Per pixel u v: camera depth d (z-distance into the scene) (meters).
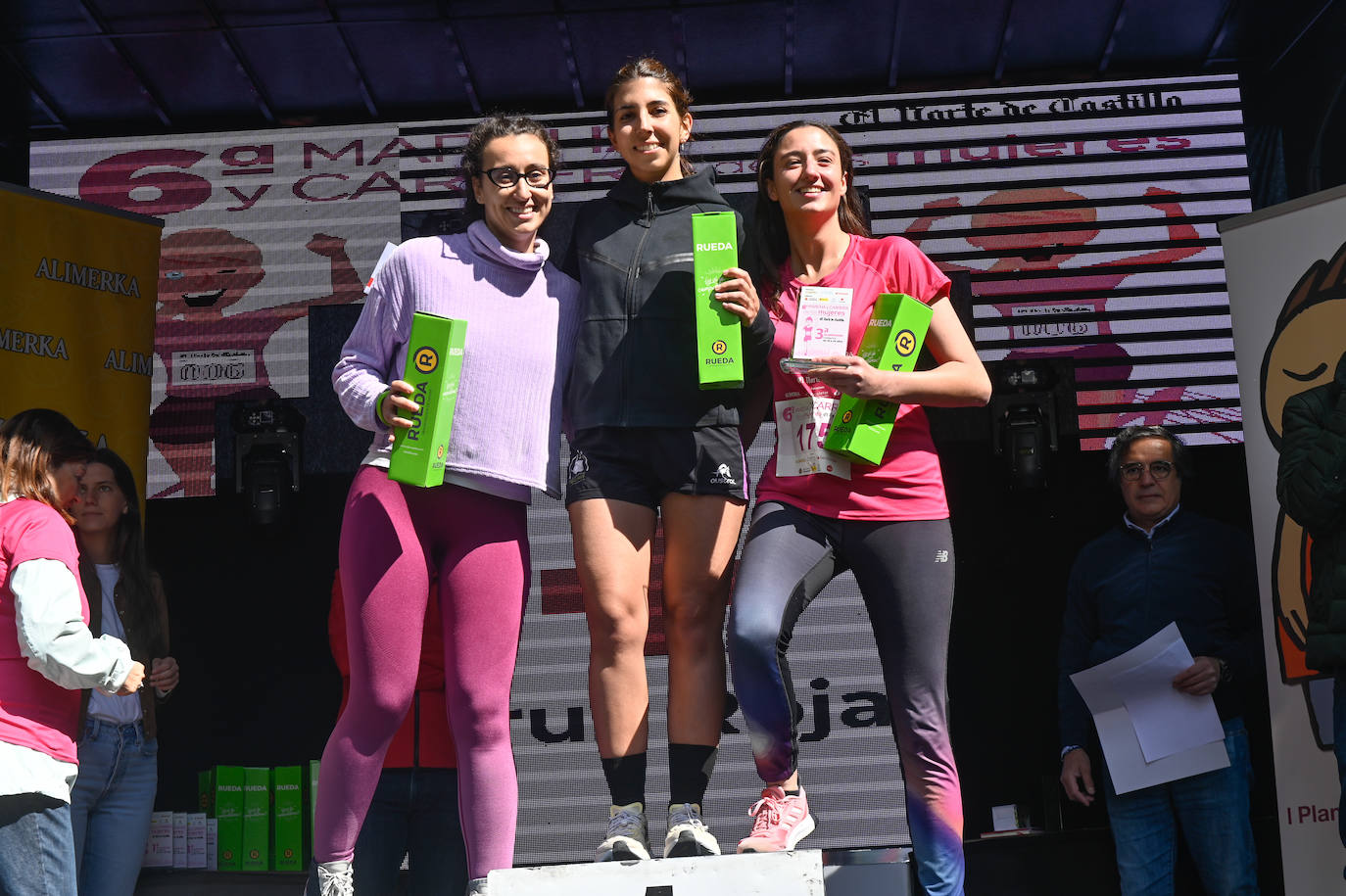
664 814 3.85
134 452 4.07
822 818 3.84
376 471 2.57
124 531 3.75
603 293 2.70
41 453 3.05
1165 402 4.88
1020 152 5.09
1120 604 3.77
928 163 5.08
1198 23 4.74
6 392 3.83
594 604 2.62
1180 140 5.07
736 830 3.82
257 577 4.52
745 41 4.76
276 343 4.98
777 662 2.59
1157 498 3.81
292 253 5.05
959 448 4.47
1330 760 3.45
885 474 2.71
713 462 2.65
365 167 5.11
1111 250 5.01
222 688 4.46
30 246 3.95
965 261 5.03
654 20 4.59
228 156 5.12
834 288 2.67
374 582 2.48
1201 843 3.53
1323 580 2.81
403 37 4.64
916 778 2.68
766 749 2.65
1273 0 4.58
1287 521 3.60
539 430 2.63
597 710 2.62
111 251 4.12
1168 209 5.03
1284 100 4.94
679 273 2.69
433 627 3.18
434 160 5.11
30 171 5.13
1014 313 4.97
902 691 2.67
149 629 3.69
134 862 3.50
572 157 5.09
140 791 3.53
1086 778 3.75
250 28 4.55
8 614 2.67
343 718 2.51
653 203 2.77
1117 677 3.57
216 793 3.94
